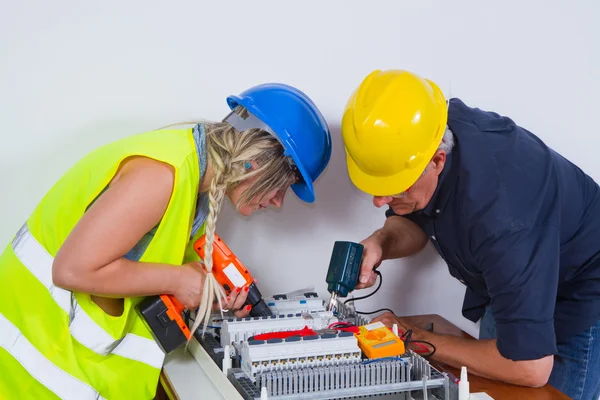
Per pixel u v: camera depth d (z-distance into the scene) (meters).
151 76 1.62
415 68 1.79
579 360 1.51
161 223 1.13
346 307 1.47
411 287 1.95
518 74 1.88
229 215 1.73
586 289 1.50
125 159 1.12
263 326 1.26
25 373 1.16
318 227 1.82
